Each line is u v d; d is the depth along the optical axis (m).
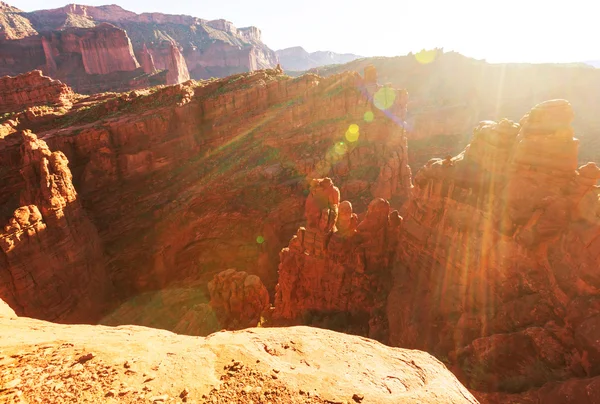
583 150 68.31
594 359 11.00
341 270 24.84
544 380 11.73
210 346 6.33
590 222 13.31
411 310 19.55
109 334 7.09
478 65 116.12
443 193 20.16
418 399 5.34
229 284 29.59
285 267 26.25
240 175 50.31
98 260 34.88
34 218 27.06
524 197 15.63
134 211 42.53
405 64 127.12
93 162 41.88
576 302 12.50
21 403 4.47
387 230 25.70
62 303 28.00
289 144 53.66
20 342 6.17
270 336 7.21
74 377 5.06
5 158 36.47
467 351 14.28
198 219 45.62
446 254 18.86
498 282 15.88
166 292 39.41
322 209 25.69
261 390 5.13
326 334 7.62
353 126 53.84
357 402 5.09
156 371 5.34
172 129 49.00
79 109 53.47
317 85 56.00
